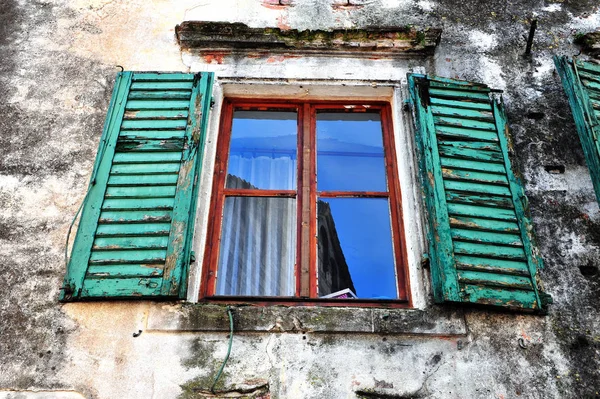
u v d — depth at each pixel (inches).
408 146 146.2
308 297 129.4
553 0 186.5
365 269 137.7
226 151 152.0
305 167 150.0
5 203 136.8
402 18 177.3
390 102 160.9
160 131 142.4
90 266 123.7
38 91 156.5
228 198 145.9
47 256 129.8
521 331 123.4
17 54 163.8
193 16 173.9
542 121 158.1
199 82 151.2
